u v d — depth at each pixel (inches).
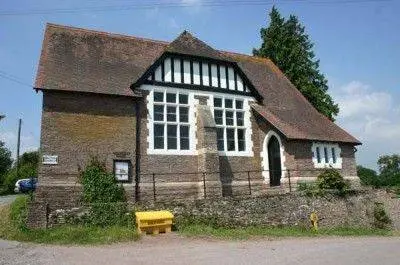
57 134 693.3
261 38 1359.5
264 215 721.6
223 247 501.0
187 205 663.1
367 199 873.5
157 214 607.5
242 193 855.1
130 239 543.5
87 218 605.3
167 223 607.8
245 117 908.0
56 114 700.7
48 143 684.1
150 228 596.7
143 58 885.2
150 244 518.6
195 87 847.1
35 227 571.8
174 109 820.0
